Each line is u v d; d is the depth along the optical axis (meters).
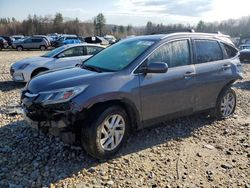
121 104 4.57
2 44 36.66
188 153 4.73
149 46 4.95
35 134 5.21
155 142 5.09
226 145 5.09
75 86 4.12
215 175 4.09
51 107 4.07
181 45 5.38
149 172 4.11
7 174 3.94
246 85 11.24
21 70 10.27
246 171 4.22
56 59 10.52
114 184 3.79
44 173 3.98
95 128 4.14
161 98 4.95
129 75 4.57
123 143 4.58
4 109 6.83
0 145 4.77
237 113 7.03
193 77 5.42
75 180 3.84
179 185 3.81
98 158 4.32
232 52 6.46
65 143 4.63
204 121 6.23
